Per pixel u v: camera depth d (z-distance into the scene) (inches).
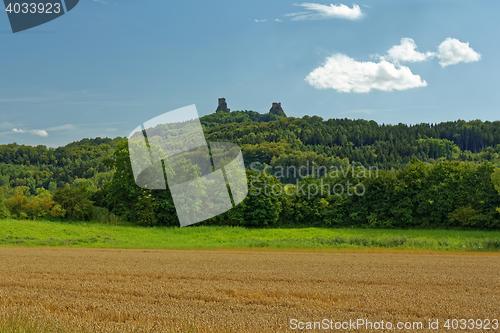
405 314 677.3
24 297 778.2
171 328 526.0
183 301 759.7
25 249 1898.4
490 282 1016.9
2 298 757.9
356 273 1150.3
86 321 562.3
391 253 1797.5
